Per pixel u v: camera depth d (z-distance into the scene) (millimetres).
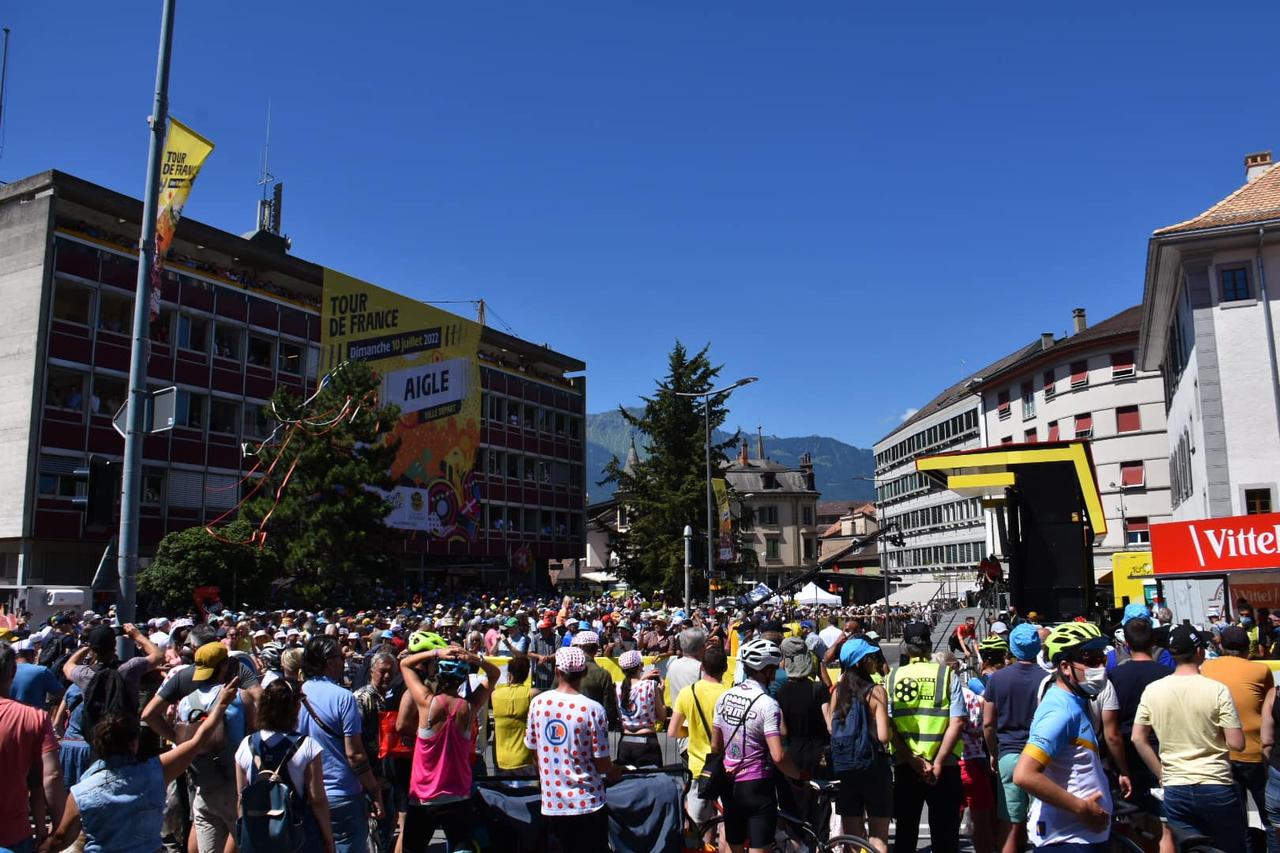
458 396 56219
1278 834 6609
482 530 59781
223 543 32094
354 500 34062
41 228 36125
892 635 40531
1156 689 6438
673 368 56938
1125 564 28906
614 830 7020
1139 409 58156
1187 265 29984
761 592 33375
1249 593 18203
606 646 14398
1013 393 69438
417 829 6727
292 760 5672
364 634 17734
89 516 11586
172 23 12984
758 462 109750
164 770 5559
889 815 7242
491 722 11664
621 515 59594
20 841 5125
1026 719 6793
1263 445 28484
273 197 55531
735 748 6605
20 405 35375
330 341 47594
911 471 92375
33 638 13742
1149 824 6977
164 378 39719
